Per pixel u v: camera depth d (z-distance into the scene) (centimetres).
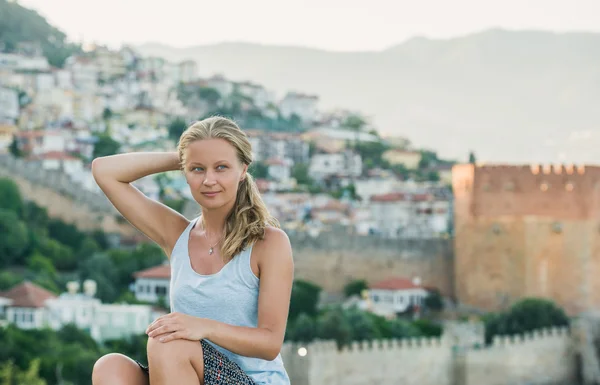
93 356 6125
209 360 530
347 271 9650
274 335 556
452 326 8362
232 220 575
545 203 9100
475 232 9375
